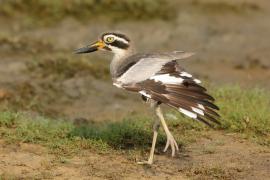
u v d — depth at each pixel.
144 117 14.45
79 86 18.14
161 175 11.42
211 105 10.82
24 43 21.52
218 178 11.34
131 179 11.23
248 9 27.44
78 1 25.03
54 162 11.88
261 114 13.86
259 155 12.36
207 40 23.72
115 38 12.42
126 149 12.66
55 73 18.91
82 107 16.62
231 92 15.63
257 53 22.78
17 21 23.94
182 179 11.27
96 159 12.09
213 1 27.50
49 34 23.02
